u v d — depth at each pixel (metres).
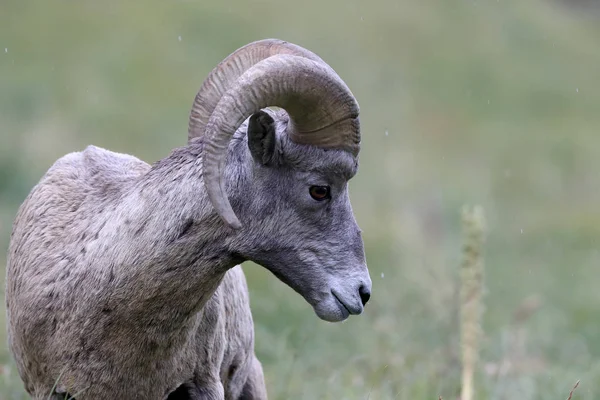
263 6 109.12
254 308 38.47
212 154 17.53
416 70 108.06
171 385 20.31
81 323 19.41
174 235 18.94
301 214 19.23
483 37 123.31
